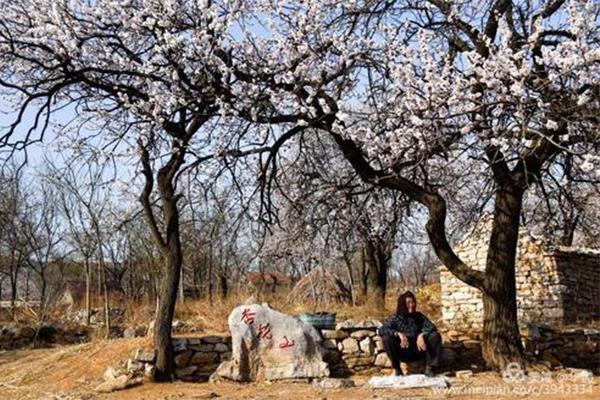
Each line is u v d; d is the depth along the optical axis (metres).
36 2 10.37
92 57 10.78
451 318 19.14
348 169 14.10
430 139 9.93
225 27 10.34
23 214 30.83
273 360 10.88
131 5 10.43
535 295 18.53
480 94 9.41
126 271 35.59
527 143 9.05
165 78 10.46
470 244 19.11
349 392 9.27
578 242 23.89
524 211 17.45
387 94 10.89
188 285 33.41
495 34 10.80
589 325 17.45
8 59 10.77
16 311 24.69
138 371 10.88
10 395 11.46
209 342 11.55
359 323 11.73
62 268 32.66
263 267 28.50
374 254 23.16
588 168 8.75
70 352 13.66
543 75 9.45
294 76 10.51
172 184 11.52
